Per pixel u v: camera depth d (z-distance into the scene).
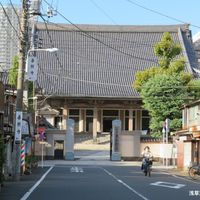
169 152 54.66
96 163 55.47
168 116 56.66
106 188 23.17
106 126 82.06
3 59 36.75
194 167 33.94
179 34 92.81
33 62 34.31
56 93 79.44
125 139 61.41
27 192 20.94
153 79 56.94
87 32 93.56
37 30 92.50
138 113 81.38
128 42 92.69
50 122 71.31
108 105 81.31
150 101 56.66
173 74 58.56
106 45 92.19
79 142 77.88
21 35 28.86
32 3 30.34
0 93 30.83
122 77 86.06
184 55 87.31
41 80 83.88
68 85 83.25
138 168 45.69
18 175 28.33
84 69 87.50
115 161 59.94
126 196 19.38
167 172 41.06
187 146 44.59
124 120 82.00
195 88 56.84
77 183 26.39
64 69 87.00
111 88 83.19
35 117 51.81
